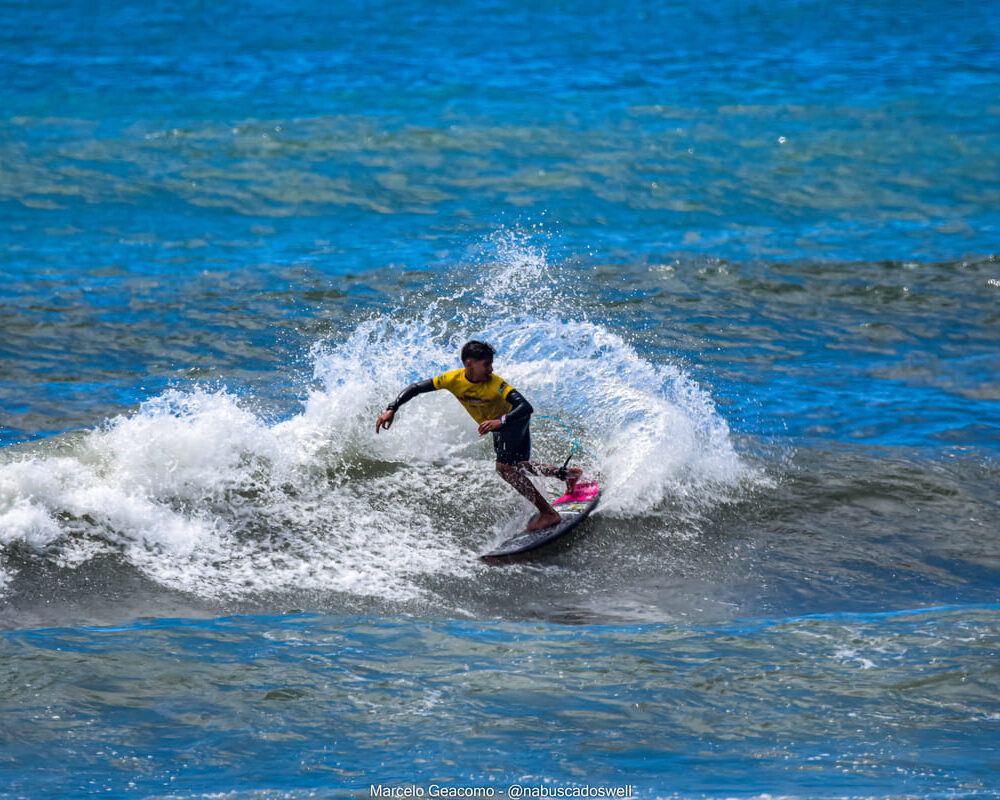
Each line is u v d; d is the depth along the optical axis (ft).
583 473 116.98
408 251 231.30
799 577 100.17
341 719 67.46
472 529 107.65
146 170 287.48
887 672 74.79
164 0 571.28
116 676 73.72
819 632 83.35
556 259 225.97
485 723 66.90
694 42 469.98
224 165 293.23
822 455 129.90
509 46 459.73
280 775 59.31
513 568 101.09
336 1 574.56
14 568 93.71
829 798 53.93
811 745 63.36
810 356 174.40
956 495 119.44
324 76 400.88
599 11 546.26
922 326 188.85
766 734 65.16
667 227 248.93
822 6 554.46
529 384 130.21
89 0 565.53
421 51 447.83
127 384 158.81
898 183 282.15
